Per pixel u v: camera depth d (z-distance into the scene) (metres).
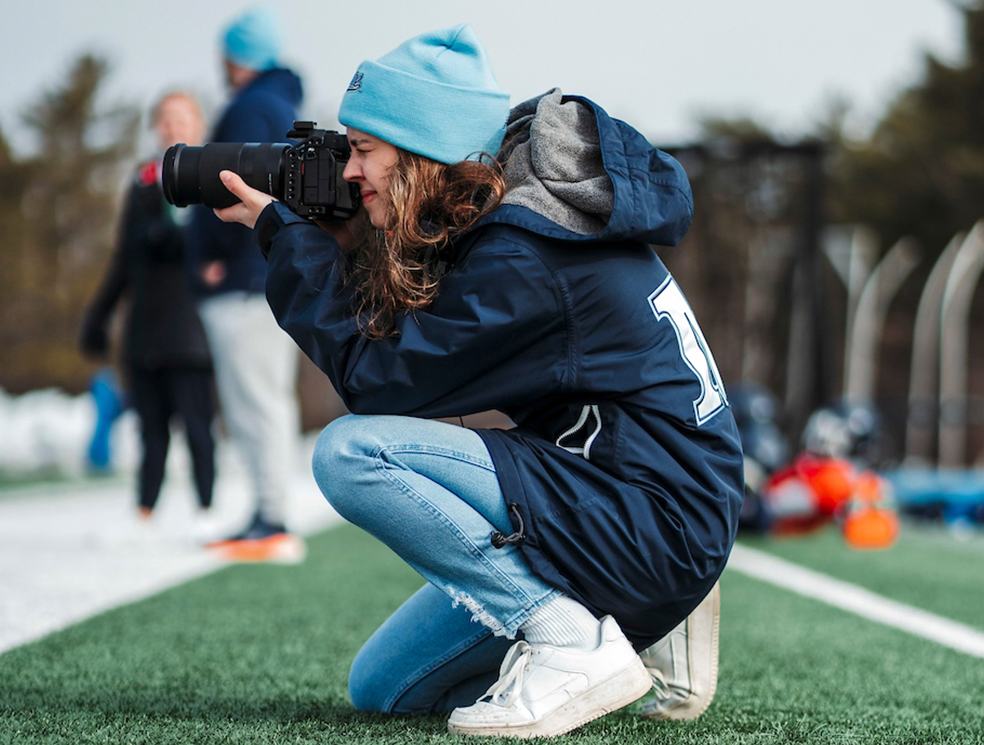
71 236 68.12
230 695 3.57
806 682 3.98
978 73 47.28
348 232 3.16
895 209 47.16
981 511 14.39
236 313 7.38
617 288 2.81
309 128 3.15
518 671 2.91
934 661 4.46
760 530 10.78
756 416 11.27
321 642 4.66
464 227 2.88
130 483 17.52
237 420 7.61
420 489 2.82
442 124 2.87
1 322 61.97
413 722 3.16
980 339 44.94
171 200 3.14
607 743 2.90
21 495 14.12
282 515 7.82
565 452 2.87
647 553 2.79
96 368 61.19
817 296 15.12
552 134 2.82
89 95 72.62
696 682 3.24
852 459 11.01
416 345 2.78
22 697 3.45
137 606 5.50
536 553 2.82
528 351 2.83
